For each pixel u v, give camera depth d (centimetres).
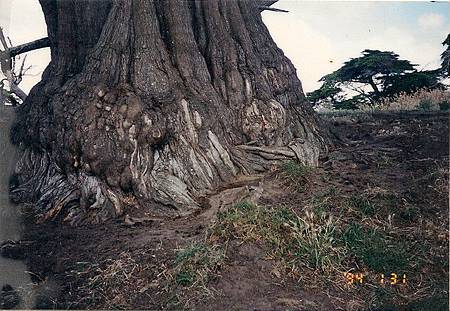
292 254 532
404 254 557
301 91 840
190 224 604
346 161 752
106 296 507
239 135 735
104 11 780
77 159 684
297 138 767
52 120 729
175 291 489
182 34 730
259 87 762
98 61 712
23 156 775
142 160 657
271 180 680
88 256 568
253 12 820
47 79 810
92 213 651
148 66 700
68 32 780
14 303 519
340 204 628
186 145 673
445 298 499
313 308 475
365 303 493
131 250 557
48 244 609
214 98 721
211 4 770
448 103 1005
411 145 816
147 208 639
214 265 504
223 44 764
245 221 555
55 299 517
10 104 958
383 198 646
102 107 678
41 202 701
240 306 470
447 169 705
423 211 627
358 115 992
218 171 675
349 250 551
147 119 666
